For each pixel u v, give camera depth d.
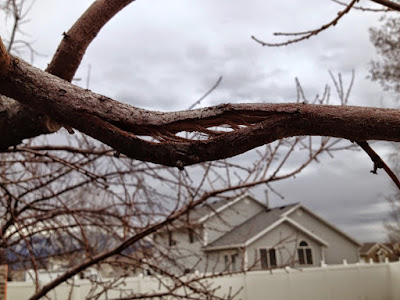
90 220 4.58
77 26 2.36
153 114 1.23
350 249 27.06
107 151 4.20
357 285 16.11
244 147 1.19
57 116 1.31
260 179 4.09
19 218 4.55
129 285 9.78
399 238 11.48
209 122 1.20
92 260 3.71
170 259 4.92
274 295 13.73
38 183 4.90
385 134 1.11
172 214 3.92
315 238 24.03
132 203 4.37
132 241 3.80
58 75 2.45
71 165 3.48
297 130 1.16
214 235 20.25
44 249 5.36
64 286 8.68
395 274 16.89
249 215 24.02
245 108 1.16
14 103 2.41
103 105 1.25
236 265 18.52
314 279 15.03
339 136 1.16
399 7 2.42
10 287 8.70
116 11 2.40
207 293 4.25
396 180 1.23
